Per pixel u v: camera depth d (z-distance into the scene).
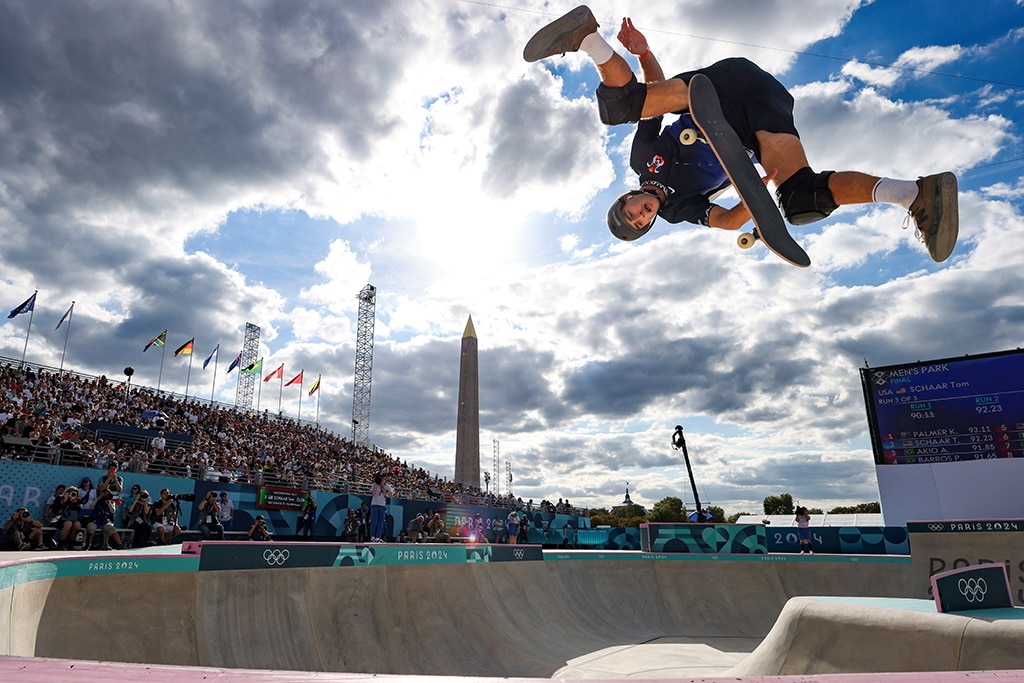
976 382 23.16
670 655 14.55
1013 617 7.45
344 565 12.35
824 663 8.54
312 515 22.25
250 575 10.88
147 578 9.50
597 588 18.97
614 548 33.00
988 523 19.38
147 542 15.57
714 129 3.88
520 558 17.23
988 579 8.51
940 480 23.09
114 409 24.72
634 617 18.58
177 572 9.92
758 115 4.21
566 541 34.12
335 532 23.53
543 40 4.03
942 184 3.72
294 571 11.49
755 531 21.42
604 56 4.04
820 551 23.34
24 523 13.32
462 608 14.43
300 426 36.06
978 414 22.94
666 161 4.48
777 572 20.77
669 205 4.63
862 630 8.38
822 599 9.55
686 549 21.08
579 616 17.28
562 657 14.10
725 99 4.21
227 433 28.30
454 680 2.07
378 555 13.10
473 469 45.78
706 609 19.59
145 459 18.73
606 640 16.11
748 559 20.83
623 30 4.27
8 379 21.45
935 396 23.75
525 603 16.31
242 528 20.77
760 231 3.88
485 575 15.81
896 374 24.59
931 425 23.64
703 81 3.89
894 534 22.95
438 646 13.05
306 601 11.45
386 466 35.69
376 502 15.71
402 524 26.36
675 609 19.44
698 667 13.30
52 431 18.41
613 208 4.76
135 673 1.98
